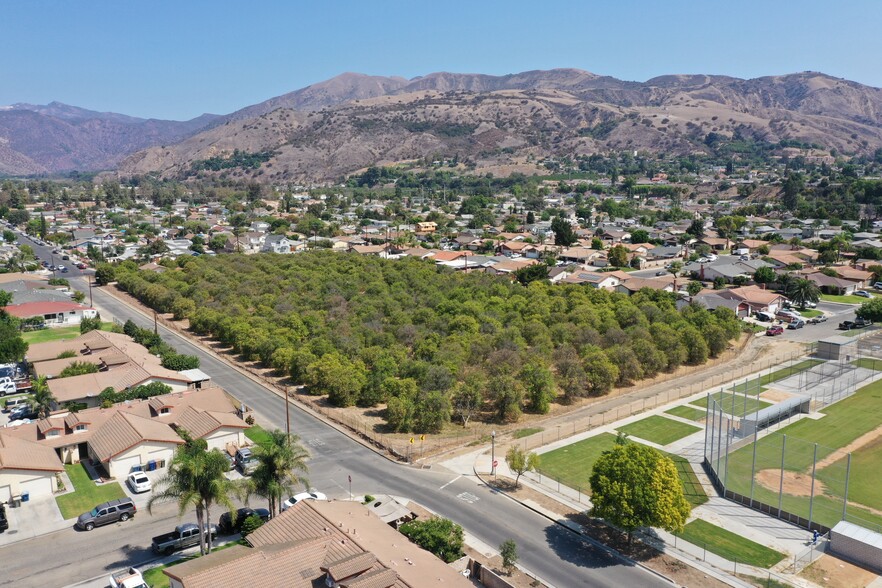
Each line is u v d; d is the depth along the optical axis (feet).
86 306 484.33
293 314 409.90
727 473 225.35
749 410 288.51
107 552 182.91
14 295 474.90
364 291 514.27
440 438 264.11
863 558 178.09
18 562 177.17
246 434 266.16
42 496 214.69
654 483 176.96
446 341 360.48
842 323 462.19
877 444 256.52
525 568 174.91
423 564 153.48
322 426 277.64
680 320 416.87
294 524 170.19
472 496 216.33
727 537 192.34
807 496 212.64
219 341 416.26
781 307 511.81
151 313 488.02
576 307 441.27
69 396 280.72
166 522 200.03
